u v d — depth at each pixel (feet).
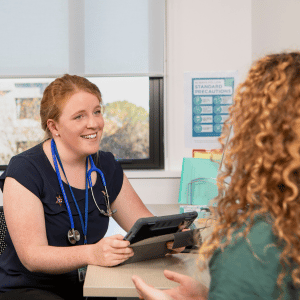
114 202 4.90
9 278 3.98
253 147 1.74
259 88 1.81
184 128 8.23
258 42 8.02
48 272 3.69
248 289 1.61
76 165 4.47
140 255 3.53
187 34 8.13
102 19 8.07
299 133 1.63
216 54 8.14
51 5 8.04
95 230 4.40
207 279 1.92
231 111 2.02
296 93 1.69
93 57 8.13
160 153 8.48
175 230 3.53
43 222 3.99
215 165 6.59
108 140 8.53
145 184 8.03
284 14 7.75
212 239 1.80
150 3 8.00
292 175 1.65
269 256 1.60
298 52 1.92
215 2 8.09
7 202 3.92
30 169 4.10
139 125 8.51
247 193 1.71
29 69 8.11
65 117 4.21
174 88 8.20
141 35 8.06
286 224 1.60
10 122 8.54
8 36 8.07
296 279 1.57
